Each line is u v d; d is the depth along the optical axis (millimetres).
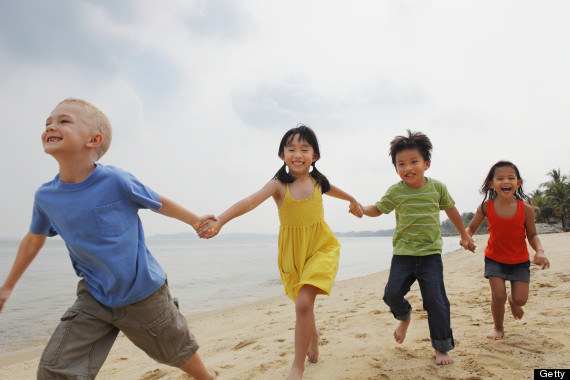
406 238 3025
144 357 3965
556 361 2498
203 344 4219
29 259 2129
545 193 50781
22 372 3865
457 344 3037
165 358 2092
